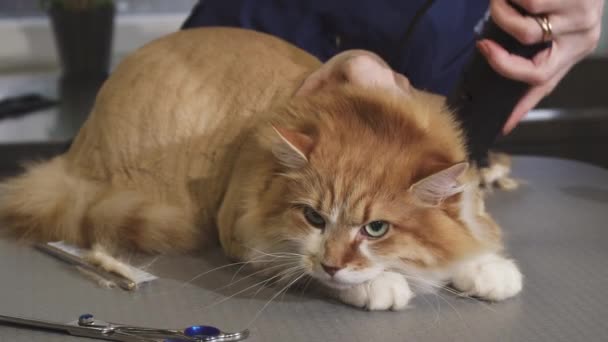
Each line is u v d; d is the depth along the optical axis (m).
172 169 1.27
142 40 2.75
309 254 1.00
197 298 1.00
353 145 1.02
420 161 1.00
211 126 1.26
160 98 1.28
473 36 1.85
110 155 1.29
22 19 2.74
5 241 1.26
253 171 1.11
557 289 1.02
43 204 1.28
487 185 1.51
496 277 0.99
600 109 2.27
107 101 1.33
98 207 1.22
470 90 1.14
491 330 0.90
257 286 1.05
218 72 1.29
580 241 1.22
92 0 2.45
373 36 1.78
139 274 1.08
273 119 1.14
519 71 1.09
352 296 0.97
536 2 1.11
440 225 1.00
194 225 1.25
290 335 0.88
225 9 1.79
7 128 1.90
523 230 1.28
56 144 1.78
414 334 0.89
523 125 2.21
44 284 1.06
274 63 1.29
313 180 1.01
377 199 0.98
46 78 2.52
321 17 1.78
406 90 1.23
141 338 0.85
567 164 1.74
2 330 0.89
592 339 0.87
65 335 0.88
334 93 1.13
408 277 1.00
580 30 1.21
